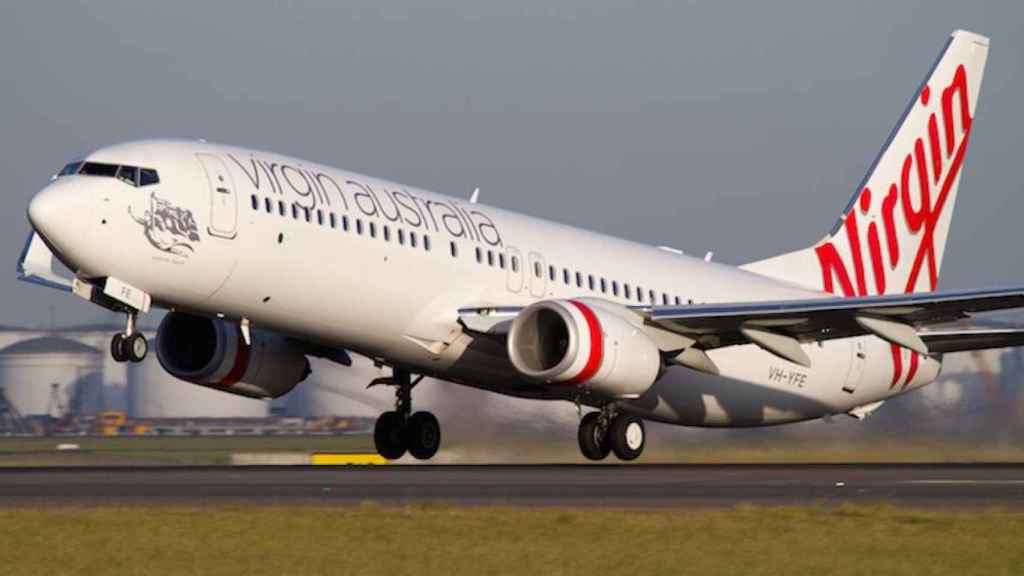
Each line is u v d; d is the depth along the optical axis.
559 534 40.62
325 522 42.22
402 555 37.25
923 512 46.59
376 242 70.00
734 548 39.03
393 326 71.56
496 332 71.94
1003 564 37.19
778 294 87.00
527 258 76.12
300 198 68.06
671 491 54.31
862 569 36.31
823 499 51.66
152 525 41.50
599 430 76.62
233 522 42.09
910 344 72.25
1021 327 83.12
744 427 85.75
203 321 75.62
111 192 63.00
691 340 73.12
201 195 65.06
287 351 76.12
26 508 45.91
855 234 89.44
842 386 87.00
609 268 79.75
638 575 35.19
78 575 34.69
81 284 65.44
